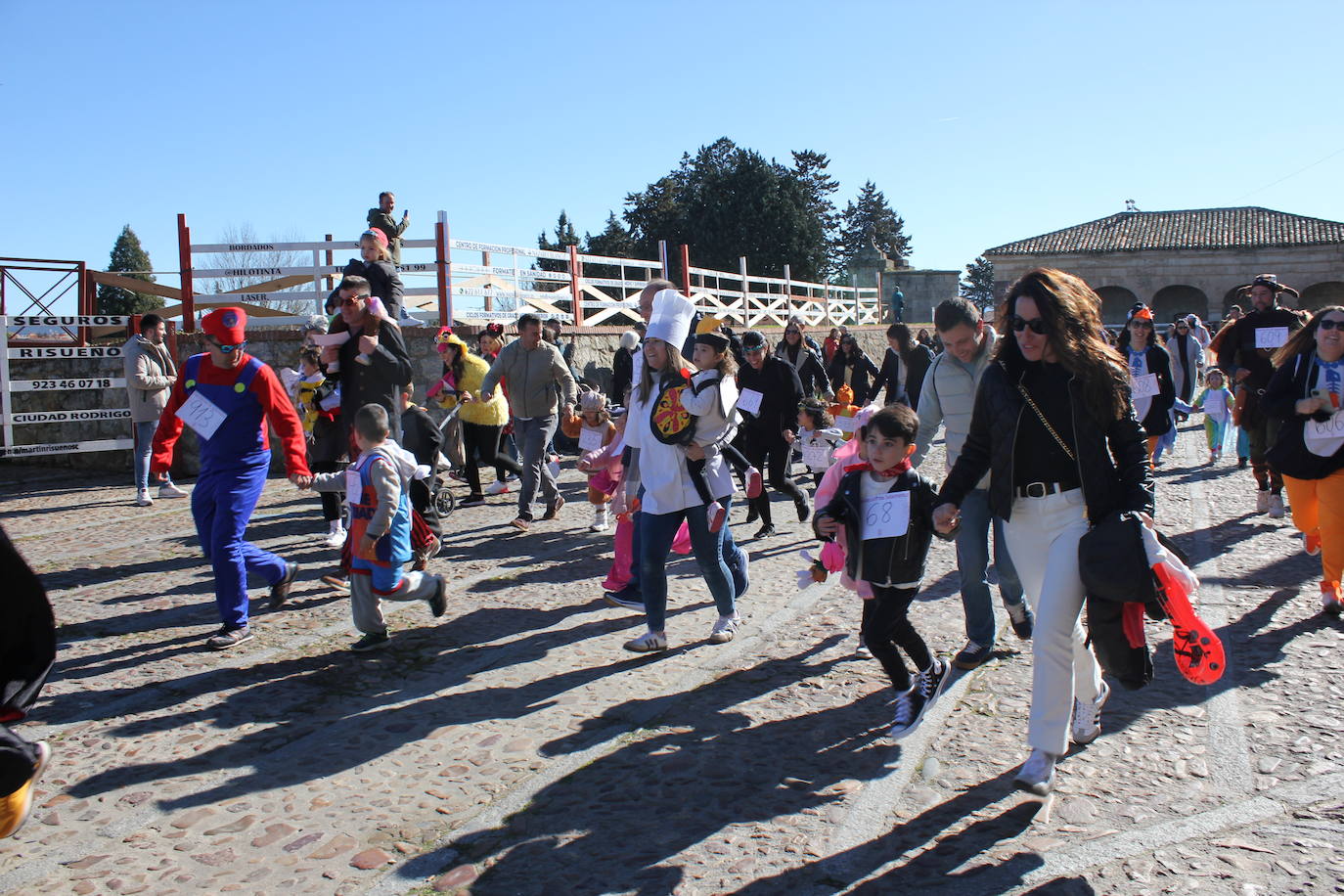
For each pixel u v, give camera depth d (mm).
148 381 9961
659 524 4930
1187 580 3104
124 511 9820
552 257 16188
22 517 9406
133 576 6848
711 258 43188
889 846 3059
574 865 3014
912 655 3963
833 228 68750
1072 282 3170
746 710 4223
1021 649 4875
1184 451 13289
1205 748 3650
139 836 3244
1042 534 3230
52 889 2924
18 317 12031
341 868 3029
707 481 4961
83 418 12336
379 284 9109
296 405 9539
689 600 6047
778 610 5754
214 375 5215
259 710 4344
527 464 8336
